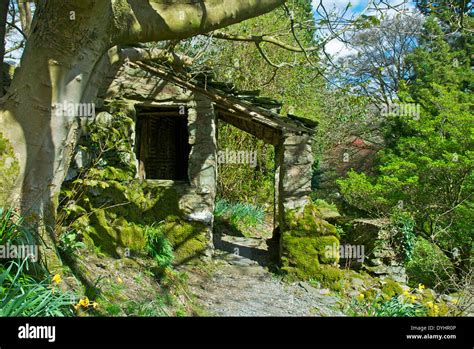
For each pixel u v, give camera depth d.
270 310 5.37
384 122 14.63
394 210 8.40
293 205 7.19
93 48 3.17
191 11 3.21
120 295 4.30
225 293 5.91
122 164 6.70
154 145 9.28
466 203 8.59
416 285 7.66
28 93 3.20
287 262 6.97
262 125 7.62
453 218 8.56
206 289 5.96
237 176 13.04
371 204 9.39
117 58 4.00
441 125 8.90
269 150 13.94
